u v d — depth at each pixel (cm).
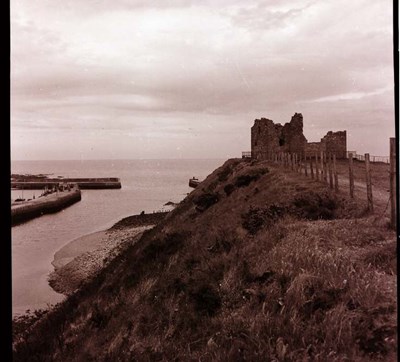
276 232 1001
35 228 4962
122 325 981
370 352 478
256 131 4378
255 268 808
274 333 574
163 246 1525
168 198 8600
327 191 1465
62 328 1262
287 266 741
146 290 1119
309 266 714
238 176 2448
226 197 2075
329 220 1105
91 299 1456
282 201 1438
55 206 6419
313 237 884
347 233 916
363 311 553
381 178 2322
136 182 14412
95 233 4284
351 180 1371
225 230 1328
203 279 921
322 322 557
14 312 2045
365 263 719
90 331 1080
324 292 622
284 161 2716
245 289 741
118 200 8188
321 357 486
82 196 8975
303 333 546
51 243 4009
